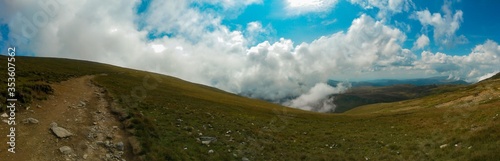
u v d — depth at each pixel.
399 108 110.44
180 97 65.56
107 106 31.77
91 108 29.52
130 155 19.20
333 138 35.09
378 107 159.88
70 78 59.91
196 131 28.62
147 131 23.69
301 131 39.88
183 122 31.58
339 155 26.19
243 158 22.97
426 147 25.05
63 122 22.72
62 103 29.02
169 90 80.94
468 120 32.81
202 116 38.72
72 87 43.88
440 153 22.06
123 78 88.19
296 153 26.25
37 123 21.06
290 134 36.31
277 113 67.25
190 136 26.27
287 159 24.34
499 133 21.50
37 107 24.97
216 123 35.28
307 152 27.44
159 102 44.12
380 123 49.16
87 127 22.73
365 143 31.38
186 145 23.53
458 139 23.55
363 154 26.83
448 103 82.56
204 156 21.73
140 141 20.84
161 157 19.28
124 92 46.88
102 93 41.94
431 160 21.42
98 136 21.27
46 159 16.34
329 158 24.95
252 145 27.11
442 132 29.55
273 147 27.22
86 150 18.64
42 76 48.12
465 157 19.44
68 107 27.94
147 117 29.30
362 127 45.53
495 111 32.69
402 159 23.33
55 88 36.66
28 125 20.34
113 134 22.28
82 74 79.56
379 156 25.16
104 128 23.27
